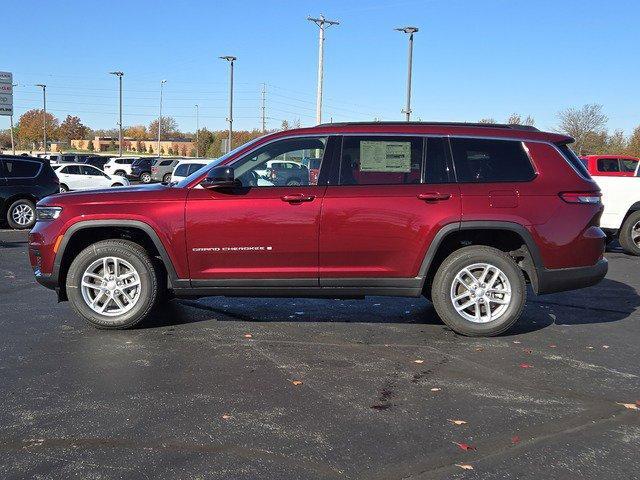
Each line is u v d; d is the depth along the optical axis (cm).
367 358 495
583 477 312
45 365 469
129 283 561
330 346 526
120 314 558
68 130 9694
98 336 548
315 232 537
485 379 450
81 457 326
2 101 2784
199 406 394
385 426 368
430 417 382
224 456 329
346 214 535
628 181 1113
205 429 361
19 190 1488
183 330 570
